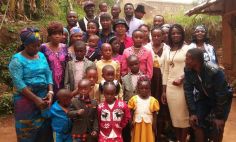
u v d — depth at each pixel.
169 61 4.91
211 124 4.48
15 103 4.14
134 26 6.34
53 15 12.24
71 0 13.57
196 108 4.50
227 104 4.22
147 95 4.65
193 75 4.36
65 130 4.29
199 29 5.18
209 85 4.21
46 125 4.37
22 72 4.04
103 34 5.72
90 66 4.66
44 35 9.83
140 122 4.57
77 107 4.23
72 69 4.70
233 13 10.12
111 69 4.53
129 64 4.81
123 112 4.36
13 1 10.16
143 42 5.33
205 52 5.13
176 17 15.78
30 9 11.21
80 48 4.69
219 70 4.11
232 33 10.39
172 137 5.45
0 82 8.27
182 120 4.83
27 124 4.16
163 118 5.25
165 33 5.46
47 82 4.31
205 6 10.26
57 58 4.61
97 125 4.31
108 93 4.29
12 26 9.69
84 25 6.34
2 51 8.90
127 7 6.32
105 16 5.61
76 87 4.70
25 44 4.02
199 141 4.56
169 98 4.89
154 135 4.79
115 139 4.29
